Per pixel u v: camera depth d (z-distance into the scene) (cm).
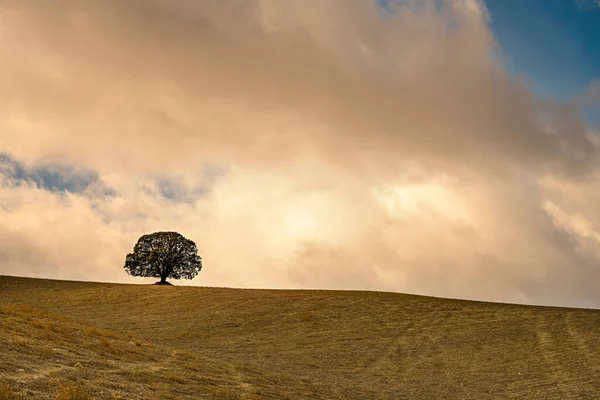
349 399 3186
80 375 2248
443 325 6450
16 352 2395
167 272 9675
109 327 5766
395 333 6047
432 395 3716
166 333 5641
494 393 3856
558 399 3694
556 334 5959
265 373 3566
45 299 7512
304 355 4959
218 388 2617
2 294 7706
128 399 2031
